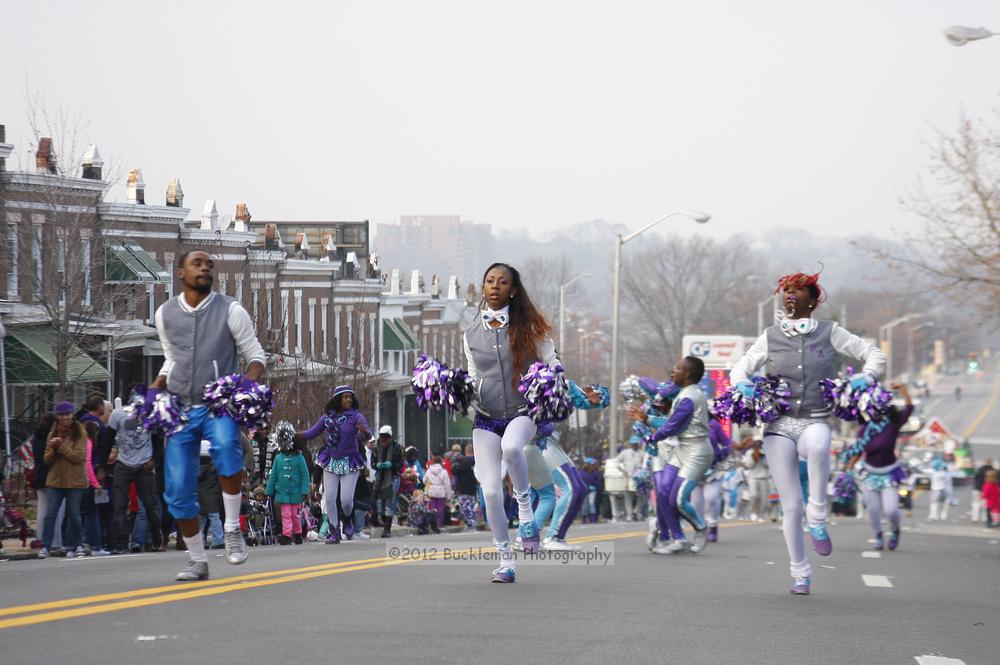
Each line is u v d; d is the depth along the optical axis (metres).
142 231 44.69
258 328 42.16
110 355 40.00
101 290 40.06
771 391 11.58
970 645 9.09
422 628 8.58
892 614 10.70
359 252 77.25
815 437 11.52
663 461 18.39
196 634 8.05
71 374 38.12
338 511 23.12
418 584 11.34
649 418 18.27
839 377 11.85
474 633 8.45
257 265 51.72
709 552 18.31
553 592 10.96
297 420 39.22
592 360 111.56
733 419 11.68
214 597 10.02
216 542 20.78
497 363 11.26
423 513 30.22
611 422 52.72
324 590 10.70
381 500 27.89
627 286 148.62
